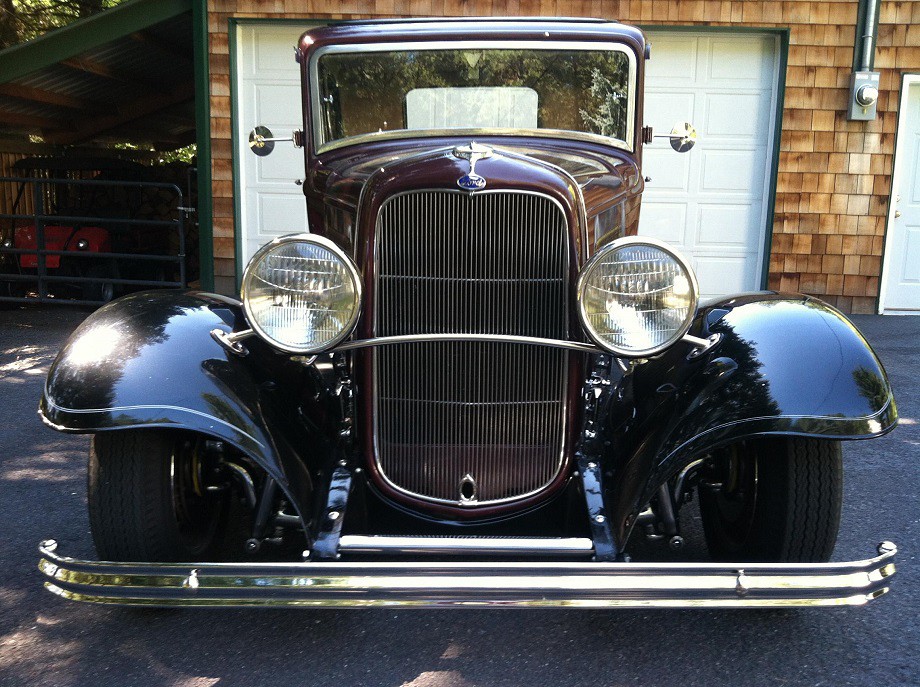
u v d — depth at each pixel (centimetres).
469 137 347
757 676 242
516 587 214
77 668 246
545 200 243
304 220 830
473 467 261
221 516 304
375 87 353
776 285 821
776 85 794
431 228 246
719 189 815
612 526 247
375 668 248
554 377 256
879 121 795
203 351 257
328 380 337
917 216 815
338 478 261
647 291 233
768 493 260
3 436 471
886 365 621
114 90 1023
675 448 243
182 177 1071
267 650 257
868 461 435
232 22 793
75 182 839
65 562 228
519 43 346
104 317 270
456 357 255
